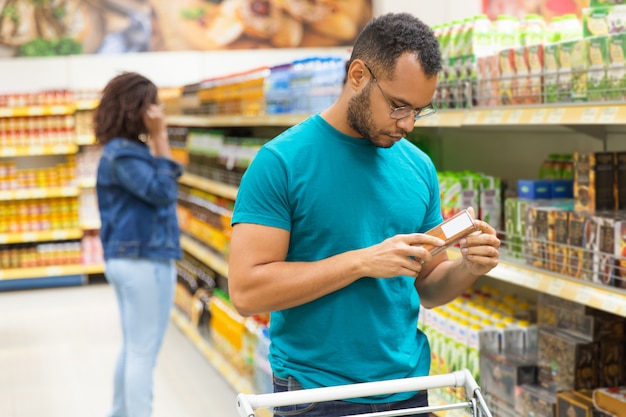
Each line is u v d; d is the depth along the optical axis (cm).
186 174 685
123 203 379
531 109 255
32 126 855
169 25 891
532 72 260
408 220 202
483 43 291
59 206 872
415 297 208
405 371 202
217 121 551
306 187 191
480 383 293
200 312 595
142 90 381
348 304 195
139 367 382
